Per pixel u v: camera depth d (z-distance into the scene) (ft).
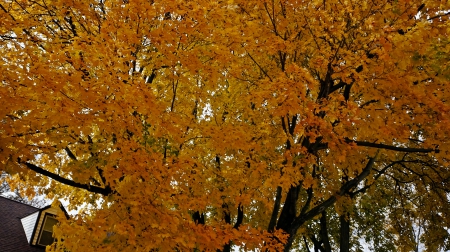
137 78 12.67
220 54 14.78
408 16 14.51
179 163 13.26
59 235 15.14
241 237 14.20
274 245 14.56
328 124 14.47
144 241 12.29
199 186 15.14
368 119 14.65
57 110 11.19
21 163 11.68
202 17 13.16
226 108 20.85
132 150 12.94
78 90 11.53
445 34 13.76
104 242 13.75
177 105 18.22
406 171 32.58
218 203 16.17
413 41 13.34
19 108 11.05
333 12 15.16
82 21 14.96
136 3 12.15
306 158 16.51
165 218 12.12
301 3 15.99
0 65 11.19
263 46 16.03
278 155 18.81
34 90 11.39
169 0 12.70
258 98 15.02
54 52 12.63
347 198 25.16
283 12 16.53
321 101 15.69
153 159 12.60
